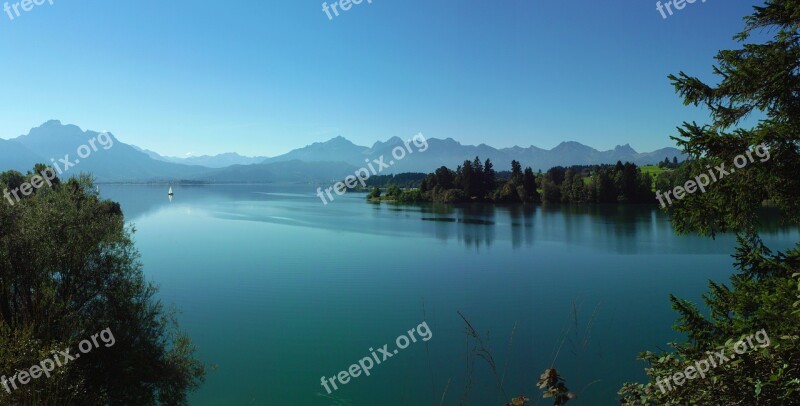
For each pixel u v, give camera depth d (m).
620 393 5.28
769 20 6.15
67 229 14.16
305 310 28.84
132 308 15.08
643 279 37.41
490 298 32.00
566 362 19.61
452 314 28.03
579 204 122.25
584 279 37.91
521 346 21.91
